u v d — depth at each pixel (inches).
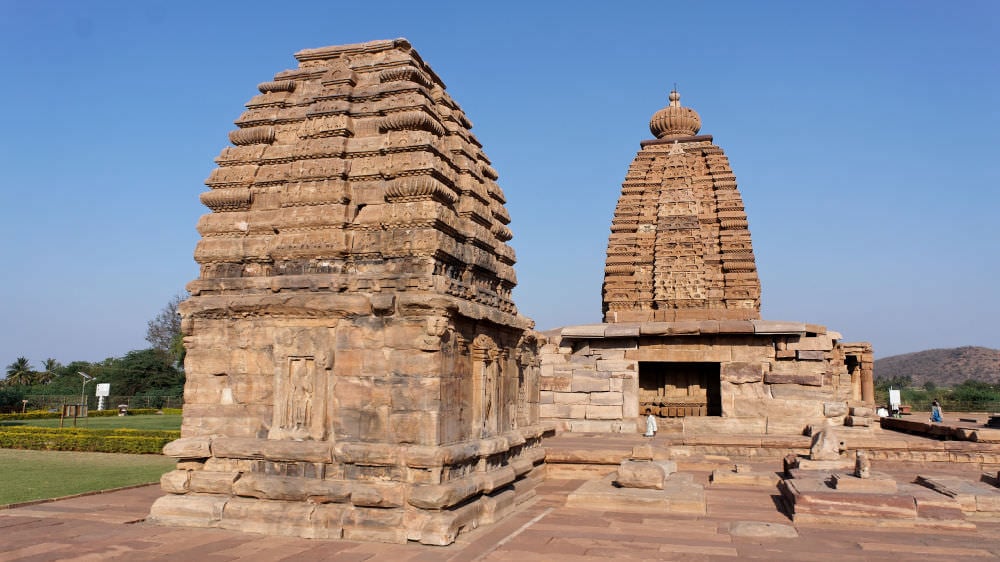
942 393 2925.7
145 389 3056.1
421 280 472.7
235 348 506.3
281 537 451.8
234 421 500.7
